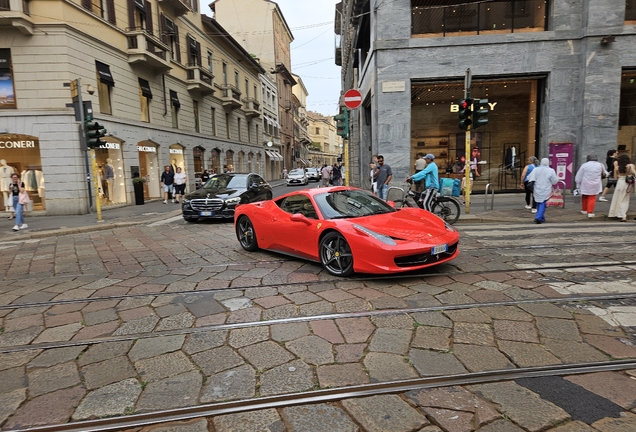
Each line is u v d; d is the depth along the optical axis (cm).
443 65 1387
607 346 306
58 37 1441
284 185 3462
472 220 945
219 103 2966
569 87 1364
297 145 6638
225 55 3066
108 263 650
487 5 1391
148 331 365
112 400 261
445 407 240
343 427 226
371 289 457
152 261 650
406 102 1406
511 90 1497
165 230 1031
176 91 2294
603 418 224
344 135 1099
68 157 1484
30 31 1407
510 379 267
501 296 419
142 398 261
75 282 538
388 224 516
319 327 358
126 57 1809
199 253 701
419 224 529
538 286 448
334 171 2203
